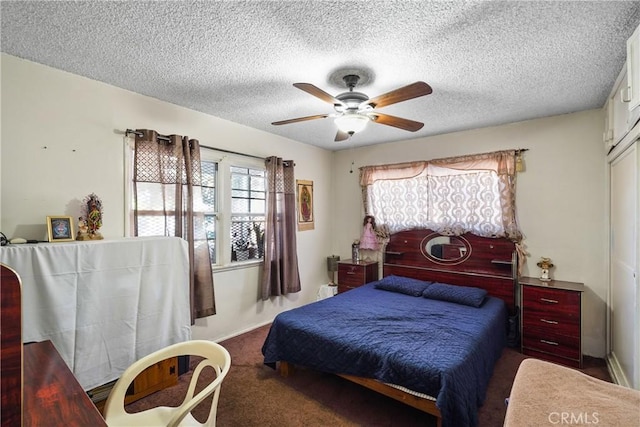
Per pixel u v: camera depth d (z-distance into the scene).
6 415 0.70
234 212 3.54
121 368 2.11
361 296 3.33
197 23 1.67
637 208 1.93
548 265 3.12
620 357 2.45
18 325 0.72
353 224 4.70
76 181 2.30
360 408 2.14
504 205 3.38
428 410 1.81
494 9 1.53
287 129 3.71
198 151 2.96
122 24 1.68
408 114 3.13
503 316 2.99
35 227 2.11
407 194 4.10
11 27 1.70
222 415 2.06
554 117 3.17
